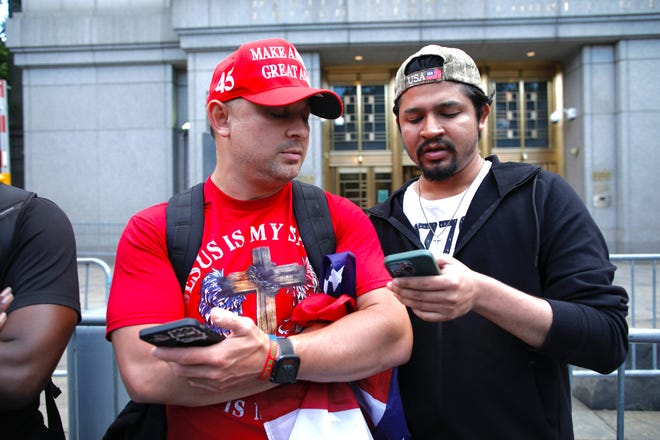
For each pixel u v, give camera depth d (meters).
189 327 1.06
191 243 1.42
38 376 1.45
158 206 1.50
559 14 11.83
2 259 1.50
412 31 11.95
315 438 1.30
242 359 1.17
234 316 1.18
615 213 12.51
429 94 1.66
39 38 13.35
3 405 1.43
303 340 1.27
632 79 12.12
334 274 1.36
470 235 1.66
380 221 1.88
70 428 2.31
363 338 1.31
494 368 1.57
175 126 13.78
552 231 1.56
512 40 12.02
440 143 1.67
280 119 1.38
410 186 1.96
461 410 1.57
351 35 12.01
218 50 12.42
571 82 13.13
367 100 13.95
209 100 1.47
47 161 13.76
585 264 1.49
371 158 13.93
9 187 1.62
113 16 13.29
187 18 12.20
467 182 1.77
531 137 13.84
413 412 1.63
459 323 1.62
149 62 13.42
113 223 13.66
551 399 1.56
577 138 12.91
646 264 9.60
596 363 1.44
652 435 3.49
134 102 13.59
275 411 1.33
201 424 1.36
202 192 1.51
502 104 13.82
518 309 1.36
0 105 6.11
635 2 11.76
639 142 12.19
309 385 1.37
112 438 1.47
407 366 1.67
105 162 13.68
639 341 2.00
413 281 1.24
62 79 13.63
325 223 1.53
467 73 1.66
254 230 1.46
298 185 1.59
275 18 12.05
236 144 1.40
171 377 1.25
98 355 2.39
